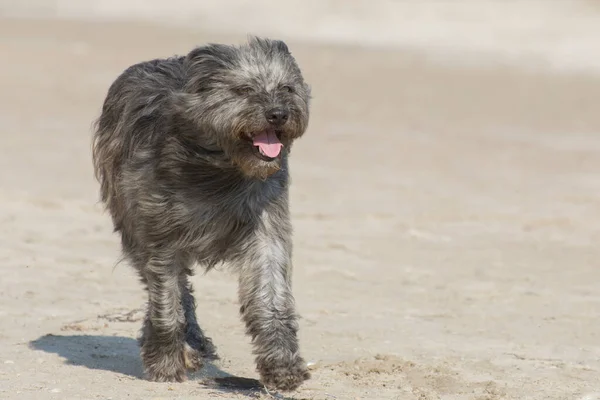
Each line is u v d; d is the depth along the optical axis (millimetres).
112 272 14492
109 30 48938
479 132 28500
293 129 9430
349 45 47000
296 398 9461
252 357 11156
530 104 33375
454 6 53625
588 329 12484
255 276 9633
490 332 12266
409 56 43812
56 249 15672
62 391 9406
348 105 31875
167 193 9594
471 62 42469
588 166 24469
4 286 13523
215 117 9281
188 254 10000
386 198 20391
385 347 11500
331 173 22578
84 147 24328
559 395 9891
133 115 10125
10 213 17859
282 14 55062
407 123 29375
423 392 9812
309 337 11844
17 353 10781
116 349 11180
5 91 31484
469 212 19422
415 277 14922
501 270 15430
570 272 15383
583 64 42562
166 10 57469
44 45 42094
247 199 9578
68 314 12484
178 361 10062
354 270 15227
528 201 20609
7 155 23016
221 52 9438
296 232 17422
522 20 51219
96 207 18703
